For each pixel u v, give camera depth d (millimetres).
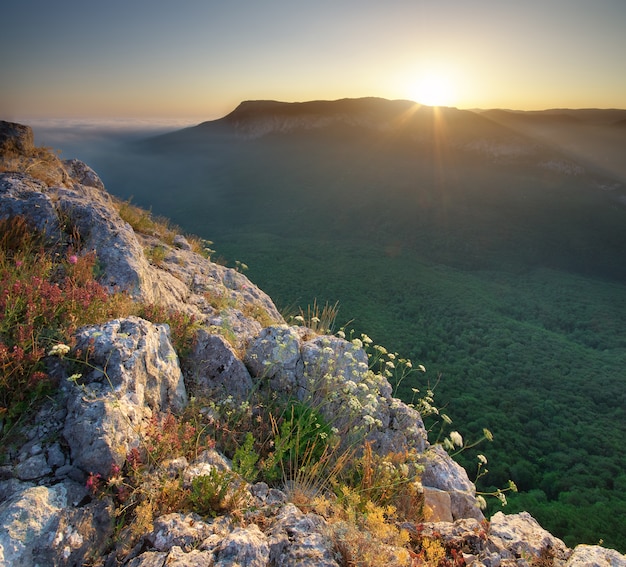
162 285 6328
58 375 3574
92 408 3252
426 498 4395
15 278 4391
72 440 3131
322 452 4250
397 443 5066
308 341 5887
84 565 2619
